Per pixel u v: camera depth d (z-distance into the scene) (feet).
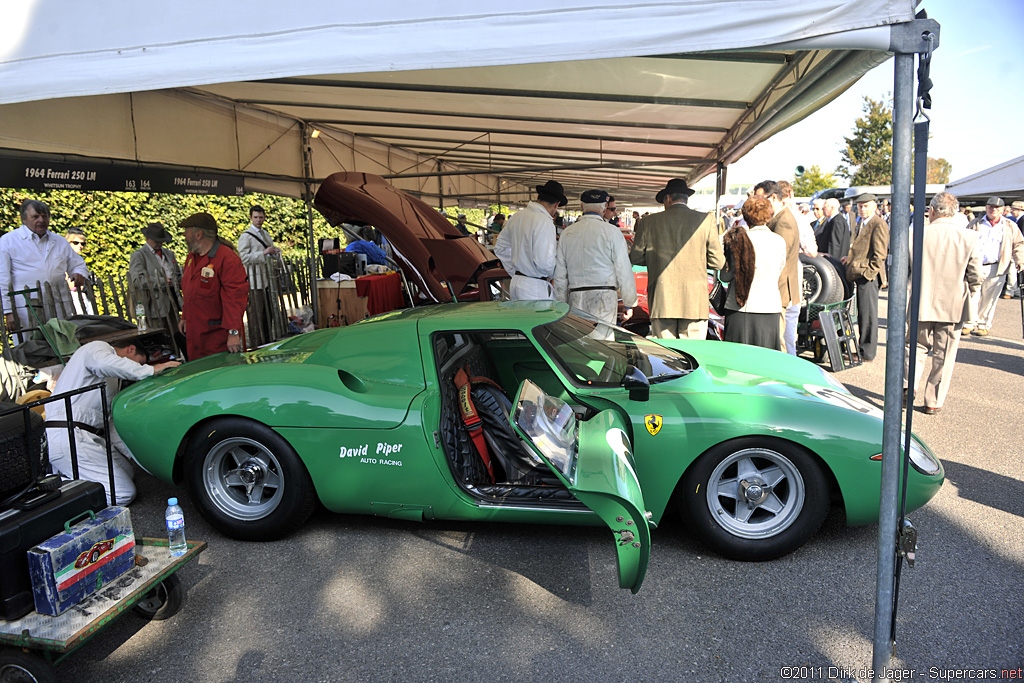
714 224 18.04
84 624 7.23
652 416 10.07
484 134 34.83
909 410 7.02
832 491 10.30
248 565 10.50
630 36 7.19
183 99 24.02
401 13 7.59
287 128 30.53
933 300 17.93
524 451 11.18
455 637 8.61
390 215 19.30
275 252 27.73
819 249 30.94
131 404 11.35
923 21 6.54
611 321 17.83
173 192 23.63
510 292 19.19
